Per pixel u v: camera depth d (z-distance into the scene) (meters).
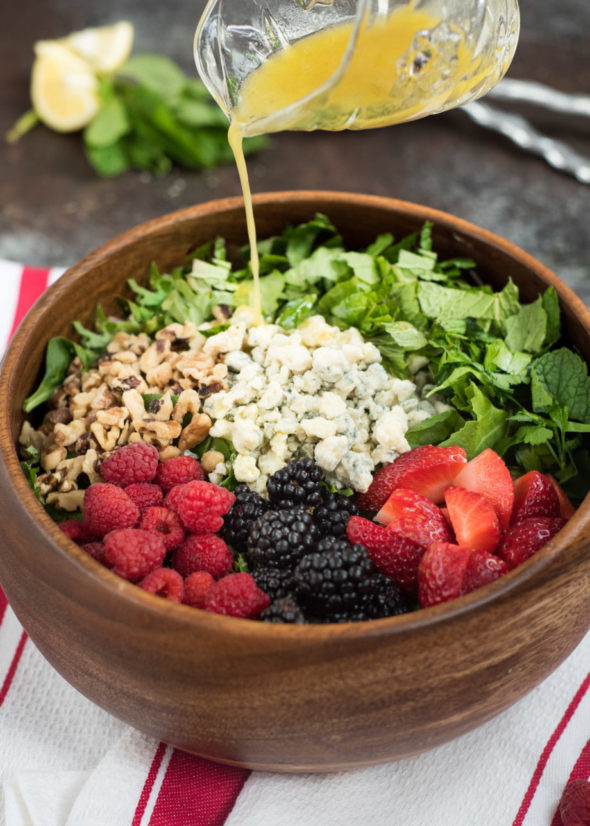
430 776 0.54
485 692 0.50
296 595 0.52
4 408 0.54
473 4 0.54
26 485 0.51
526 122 1.02
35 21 1.14
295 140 1.02
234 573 0.53
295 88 0.57
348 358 0.59
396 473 0.56
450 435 0.58
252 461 0.57
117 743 0.54
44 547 0.50
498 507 0.55
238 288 0.64
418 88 0.55
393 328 0.60
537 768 0.54
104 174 0.98
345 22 0.58
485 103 1.02
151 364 0.60
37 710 0.56
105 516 0.53
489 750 0.55
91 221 0.94
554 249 0.90
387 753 0.50
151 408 0.58
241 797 0.53
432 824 0.53
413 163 0.99
